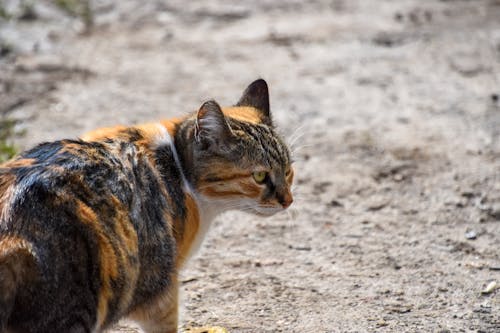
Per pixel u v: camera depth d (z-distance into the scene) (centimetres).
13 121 1395
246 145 807
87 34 1803
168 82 1578
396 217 1124
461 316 888
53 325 626
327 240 1068
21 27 1786
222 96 1509
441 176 1230
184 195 782
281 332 858
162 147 783
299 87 1559
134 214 700
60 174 661
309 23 1891
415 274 981
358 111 1461
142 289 726
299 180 1223
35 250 612
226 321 880
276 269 996
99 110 1453
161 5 1984
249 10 1970
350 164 1272
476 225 1101
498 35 1797
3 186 655
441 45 1755
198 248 844
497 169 1245
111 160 712
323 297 930
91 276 641
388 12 1962
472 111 1452
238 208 830
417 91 1541
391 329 862
